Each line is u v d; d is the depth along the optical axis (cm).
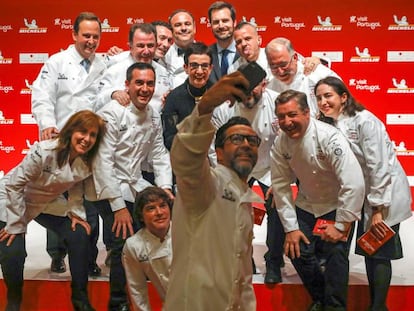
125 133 382
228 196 222
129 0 612
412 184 597
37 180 355
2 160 627
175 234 225
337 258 344
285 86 420
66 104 446
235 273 219
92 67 453
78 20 445
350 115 361
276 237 383
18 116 625
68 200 373
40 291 396
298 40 605
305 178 350
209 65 388
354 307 386
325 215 355
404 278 399
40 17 618
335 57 604
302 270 360
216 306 219
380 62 600
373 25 598
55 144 349
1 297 400
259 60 443
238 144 226
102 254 452
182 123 204
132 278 345
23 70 623
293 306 385
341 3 599
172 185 416
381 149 351
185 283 220
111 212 373
